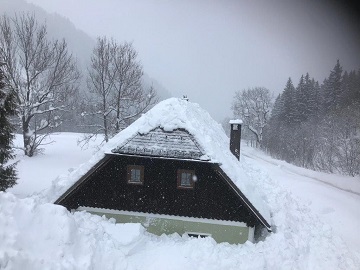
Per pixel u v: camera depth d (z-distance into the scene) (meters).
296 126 59.97
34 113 27.97
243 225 12.21
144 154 12.12
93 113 30.95
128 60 30.55
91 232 9.41
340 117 44.69
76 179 12.20
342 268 9.85
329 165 39.53
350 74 57.19
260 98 69.44
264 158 49.94
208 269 9.33
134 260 9.58
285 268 9.70
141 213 12.48
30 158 27.73
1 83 12.29
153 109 13.57
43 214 8.24
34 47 29.22
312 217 15.62
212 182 12.24
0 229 7.25
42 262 7.15
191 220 12.34
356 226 15.86
